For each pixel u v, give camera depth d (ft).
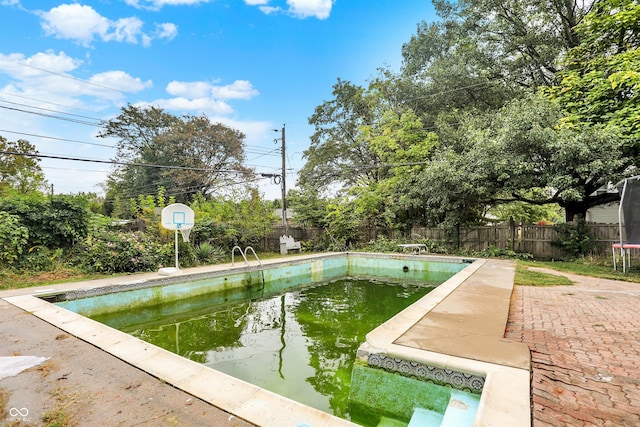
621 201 22.90
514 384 6.51
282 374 10.57
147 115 73.97
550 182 26.63
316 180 55.62
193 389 6.69
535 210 43.11
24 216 22.16
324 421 5.51
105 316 17.34
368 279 28.81
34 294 15.69
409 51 51.37
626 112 25.84
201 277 22.33
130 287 18.80
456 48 44.73
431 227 39.37
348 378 10.26
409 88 45.27
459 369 7.32
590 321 11.34
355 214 42.24
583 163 25.31
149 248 25.00
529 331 10.23
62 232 23.38
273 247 44.04
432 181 33.04
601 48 30.63
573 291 16.43
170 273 21.49
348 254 36.40
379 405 8.10
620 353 8.38
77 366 7.87
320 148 53.88
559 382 6.76
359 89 49.29
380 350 8.36
